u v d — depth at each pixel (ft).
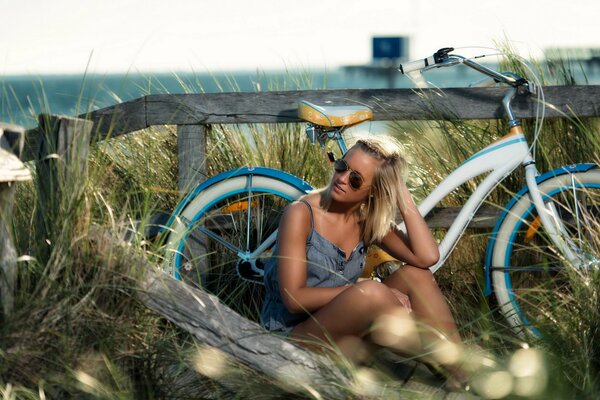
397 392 9.31
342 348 9.93
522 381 9.39
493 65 13.57
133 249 9.41
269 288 10.71
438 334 9.79
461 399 9.62
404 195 10.70
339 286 10.47
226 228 13.16
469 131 13.09
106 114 12.76
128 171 13.08
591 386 9.14
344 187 10.22
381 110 12.76
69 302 8.92
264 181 12.39
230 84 14.37
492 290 12.40
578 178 12.09
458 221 12.17
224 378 9.14
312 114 11.65
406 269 10.95
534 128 13.10
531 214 12.36
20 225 9.96
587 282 10.68
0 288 8.68
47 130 9.22
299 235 10.25
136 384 9.15
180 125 12.85
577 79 14.11
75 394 8.66
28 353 8.67
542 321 10.99
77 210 9.23
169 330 9.78
